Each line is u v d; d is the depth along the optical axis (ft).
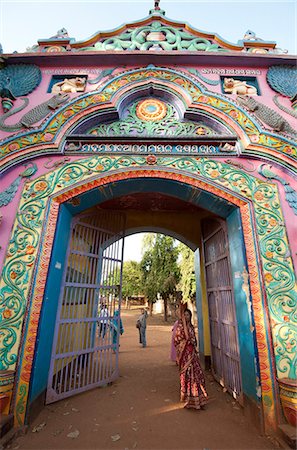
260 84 14.30
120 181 11.60
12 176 11.62
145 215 20.01
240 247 11.05
